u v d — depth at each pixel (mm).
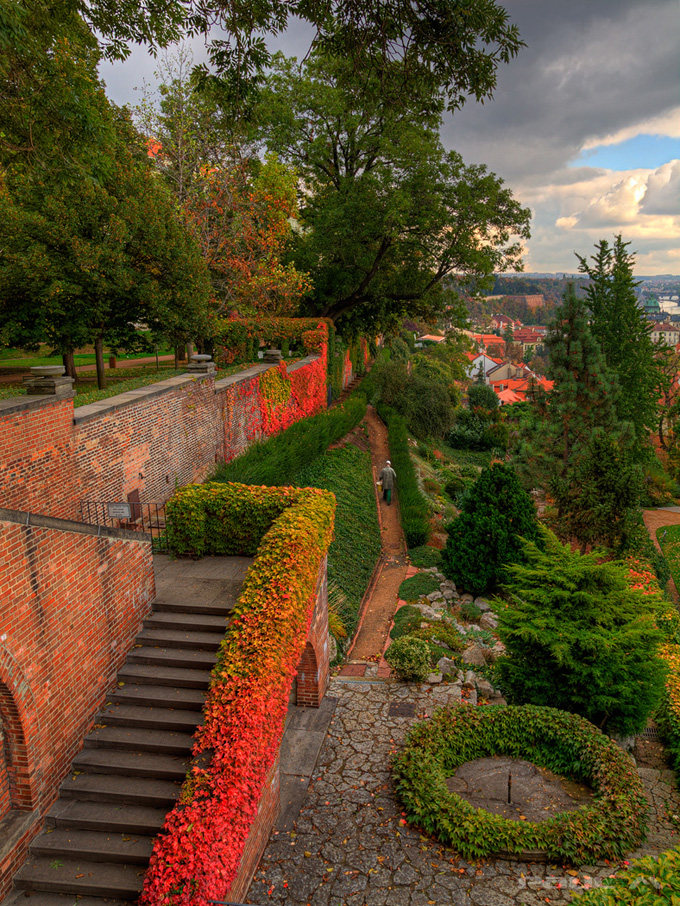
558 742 9805
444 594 17453
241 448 20328
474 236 31109
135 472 13336
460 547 17609
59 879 6734
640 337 34500
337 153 34344
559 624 10992
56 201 15070
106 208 15516
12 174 15039
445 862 7926
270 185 27766
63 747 7723
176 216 19594
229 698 7496
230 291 25234
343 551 18828
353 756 10156
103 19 10586
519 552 17297
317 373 29859
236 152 25469
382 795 9219
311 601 10477
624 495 17969
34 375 10141
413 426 40250
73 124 11469
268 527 11891
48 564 7391
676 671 13289
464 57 9531
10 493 9164
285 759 10047
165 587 10734
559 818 8281
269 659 7980
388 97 10766
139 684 8961
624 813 8289
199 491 12133
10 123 11242
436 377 60094
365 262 33406
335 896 7387
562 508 18859
